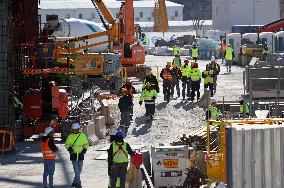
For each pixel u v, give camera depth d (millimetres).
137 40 113000
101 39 124312
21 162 52094
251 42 148750
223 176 40719
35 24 75625
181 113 74938
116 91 92812
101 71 83938
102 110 70188
